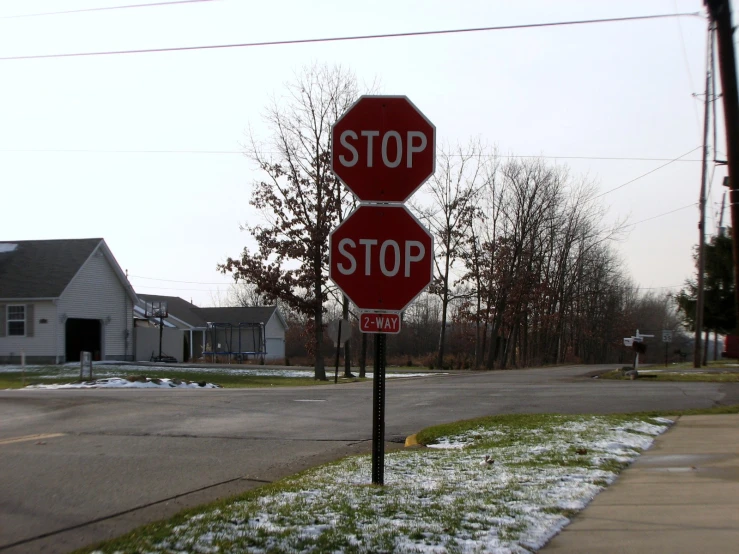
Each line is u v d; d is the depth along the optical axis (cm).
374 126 693
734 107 1617
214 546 515
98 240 3928
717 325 4088
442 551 506
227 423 1339
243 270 3247
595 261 6644
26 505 700
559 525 580
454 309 6412
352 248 691
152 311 5022
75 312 3762
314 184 3244
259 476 845
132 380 2388
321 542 521
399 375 3359
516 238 5231
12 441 1112
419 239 686
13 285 3634
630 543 538
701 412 1391
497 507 627
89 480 819
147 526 589
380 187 691
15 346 3622
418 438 1151
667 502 663
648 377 2472
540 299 5519
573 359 6656
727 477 779
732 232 1661
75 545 569
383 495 671
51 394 1942
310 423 1342
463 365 5012
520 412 1465
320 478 776
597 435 1056
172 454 999
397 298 689
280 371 3856
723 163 1795
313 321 3344
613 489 720
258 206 3244
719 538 548
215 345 6519
